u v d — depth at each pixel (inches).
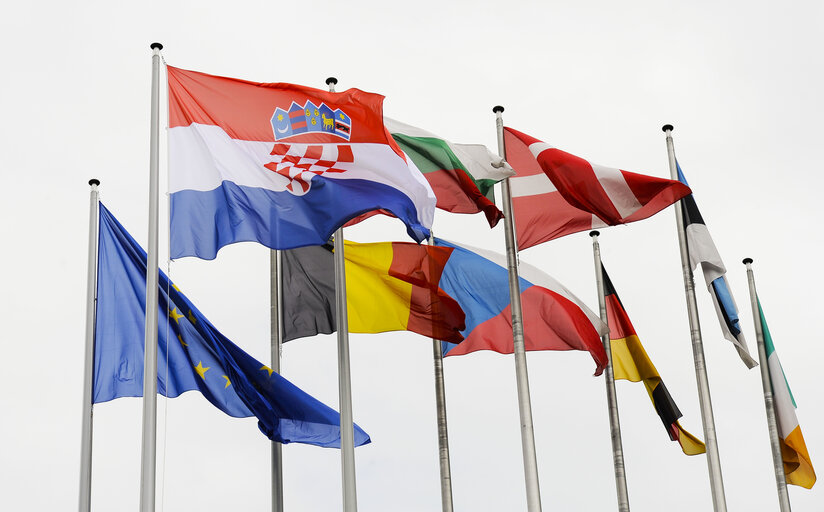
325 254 902.4
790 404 1127.0
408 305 894.4
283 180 726.5
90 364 767.1
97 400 769.6
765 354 1143.0
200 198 699.4
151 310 646.5
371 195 735.1
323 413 823.7
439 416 949.8
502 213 853.8
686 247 1024.2
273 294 890.1
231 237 698.8
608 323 1114.1
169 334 796.0
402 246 904.3
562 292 994.1
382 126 762.8
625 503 1009.5
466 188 848.3
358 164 746.2
